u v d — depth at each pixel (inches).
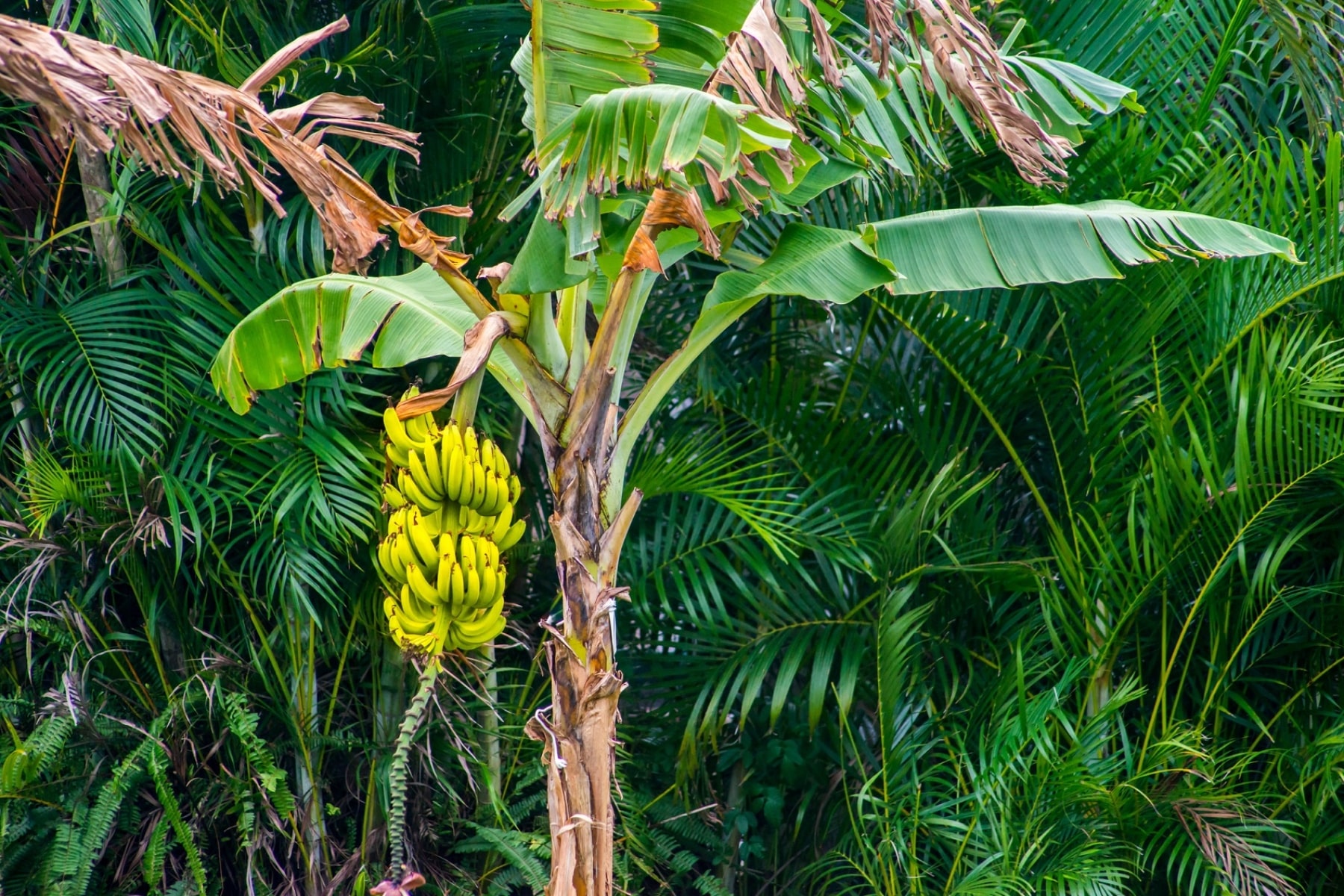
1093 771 137.6
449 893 151.3
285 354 117.5
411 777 153.3
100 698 144.7
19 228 153.0
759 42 83.9
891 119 116.0
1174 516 138.4
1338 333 142.9
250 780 142.2
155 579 147.3
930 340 150.4
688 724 157.8
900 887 145.4
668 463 150.4
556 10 89.8
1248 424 143.9
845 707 153.3
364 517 136.0
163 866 135.7
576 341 102.8
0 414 150.2
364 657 157.5
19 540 138.5
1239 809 133.0
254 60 138.2
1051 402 154.4
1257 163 138.8
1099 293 142.9
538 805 154.0
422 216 149.7
